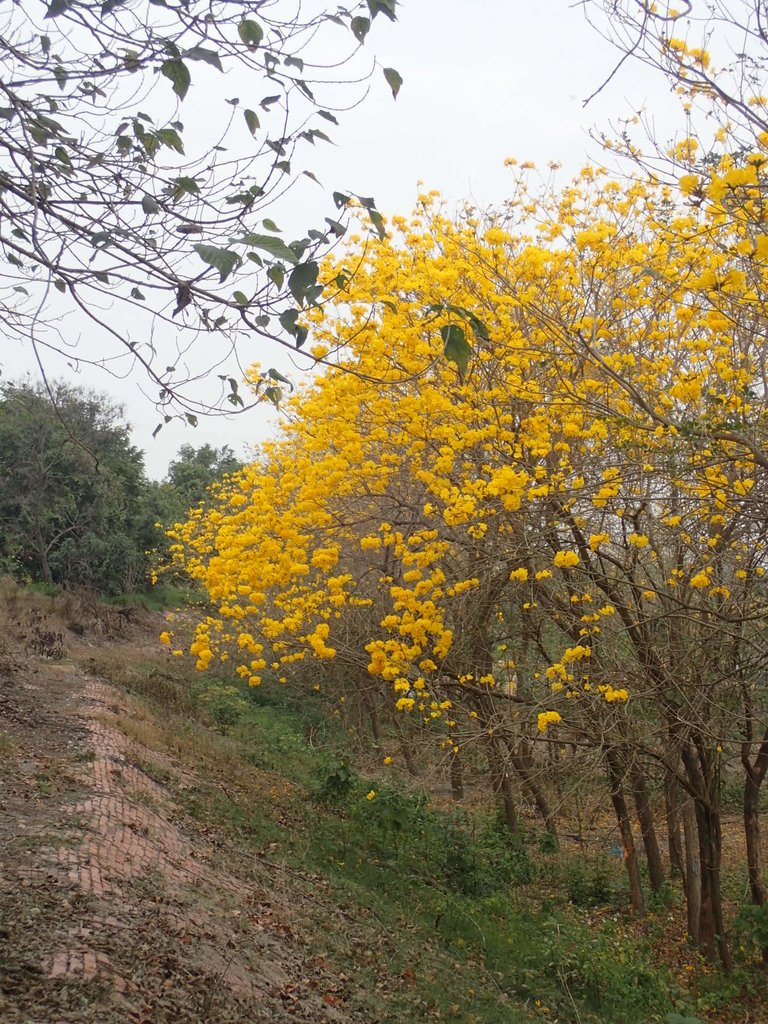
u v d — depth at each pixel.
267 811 10.22
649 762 9.22
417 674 7.41
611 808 12.91
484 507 6.93
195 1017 4.45
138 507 28.94
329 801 11.34
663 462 5.51
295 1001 5.27
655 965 8.48
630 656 7.80
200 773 10.89
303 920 6.95
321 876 8.44
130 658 19.03
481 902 9.12
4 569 24.56
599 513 6.91
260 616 8.24
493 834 11.16
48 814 6.94
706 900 8.84
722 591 6.88
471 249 6.66
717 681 7.08
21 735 9.59
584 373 6.91
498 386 6.81
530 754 10.36
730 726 8.15
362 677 11.97
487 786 11.66
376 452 7.80
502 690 9.27
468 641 8.55
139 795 8.42
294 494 7.62
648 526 7.08
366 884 8.83
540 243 7.58
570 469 6.75
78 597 23.14
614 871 11.65
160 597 30.36
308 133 2.64
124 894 5.77
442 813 12.07
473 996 6.51
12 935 4.62
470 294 6.90
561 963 7.41
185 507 34.31
